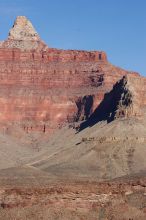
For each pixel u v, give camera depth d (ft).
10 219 310.24
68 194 354.74
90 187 376.48
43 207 329.93
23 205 336.70
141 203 359.87
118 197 367.86
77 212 329.11
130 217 324.19
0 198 352.69
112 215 324.80
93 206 342.03
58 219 315.58
